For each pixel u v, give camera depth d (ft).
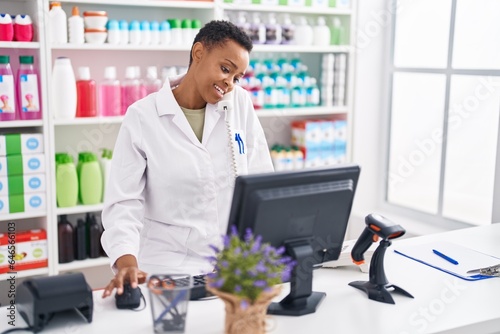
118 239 5.57
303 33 11.04
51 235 9.27
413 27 11.66
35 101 8.96
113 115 9.61
